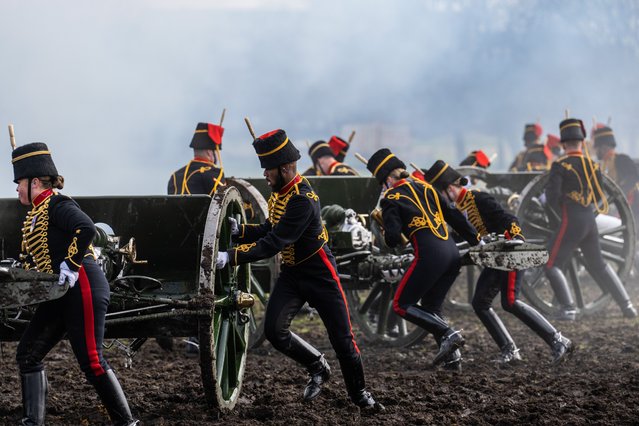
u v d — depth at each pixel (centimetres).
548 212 2353
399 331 2016
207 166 1972
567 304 2283
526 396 1435
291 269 1315
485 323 1781
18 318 1301
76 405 1387
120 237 1323
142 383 1537
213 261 1203
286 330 1322
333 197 2078
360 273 1870
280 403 1387
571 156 2294
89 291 1146
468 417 1305
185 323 1256
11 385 1538
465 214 1786
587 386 1497
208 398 1262
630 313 2325
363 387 1332
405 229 1683
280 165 1266
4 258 1303
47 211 1141
